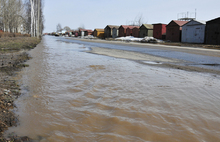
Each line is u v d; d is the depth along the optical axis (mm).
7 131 3133
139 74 7465
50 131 3221
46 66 8961
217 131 3270
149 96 4926
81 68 8547
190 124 3494
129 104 4383
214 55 14852
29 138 2977
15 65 8734
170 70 8484
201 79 6867
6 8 42906
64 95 4969
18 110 3992
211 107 4281
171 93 5195
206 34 31594
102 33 78562
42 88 5512
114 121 3584
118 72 7773
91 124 3484
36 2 51250
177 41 40062
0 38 30281
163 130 3281
